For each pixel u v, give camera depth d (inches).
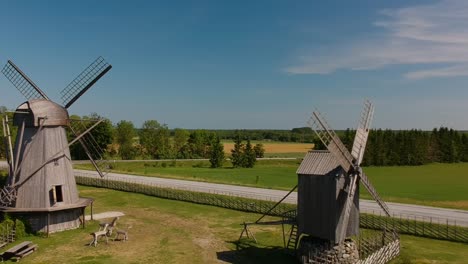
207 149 5216.5
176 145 5359.3
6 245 1206.9
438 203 2012.8
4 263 1069.1
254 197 2044.8
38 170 1321.4
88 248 1213.7
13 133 3024.1
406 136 4761.3
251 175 3395.7
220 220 1640.0
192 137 5226.4
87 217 1611.7
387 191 2541.8
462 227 1439.5
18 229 1270.9
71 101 1460.4
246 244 1290.6
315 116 971.9
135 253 1180.5
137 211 1792.6
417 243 1326.3
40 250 1182.9
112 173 3065.9
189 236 1382.9
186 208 1879.9
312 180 1063.0
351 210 1073.5
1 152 3774.6
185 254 1182.3
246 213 1786.4
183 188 2326.5
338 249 1031.6
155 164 4153.5
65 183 1375.5
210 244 1288.1
